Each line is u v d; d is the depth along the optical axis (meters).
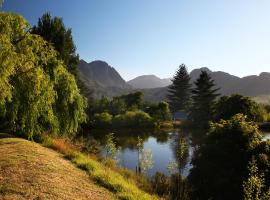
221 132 18.08
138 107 99.94
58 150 17.80
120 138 51.84
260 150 16.23
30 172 11.45
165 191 15.84
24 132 17.95
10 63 11.27
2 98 11.21
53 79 19.16
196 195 16.31
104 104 84.06
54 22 40.66
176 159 31.62
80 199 9.70
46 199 9.11
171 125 77.44
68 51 42.22
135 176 18.09
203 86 83.81
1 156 13.38
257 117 69.31
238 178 15.64
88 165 14.05
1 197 8.73
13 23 13.30
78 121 24.11
